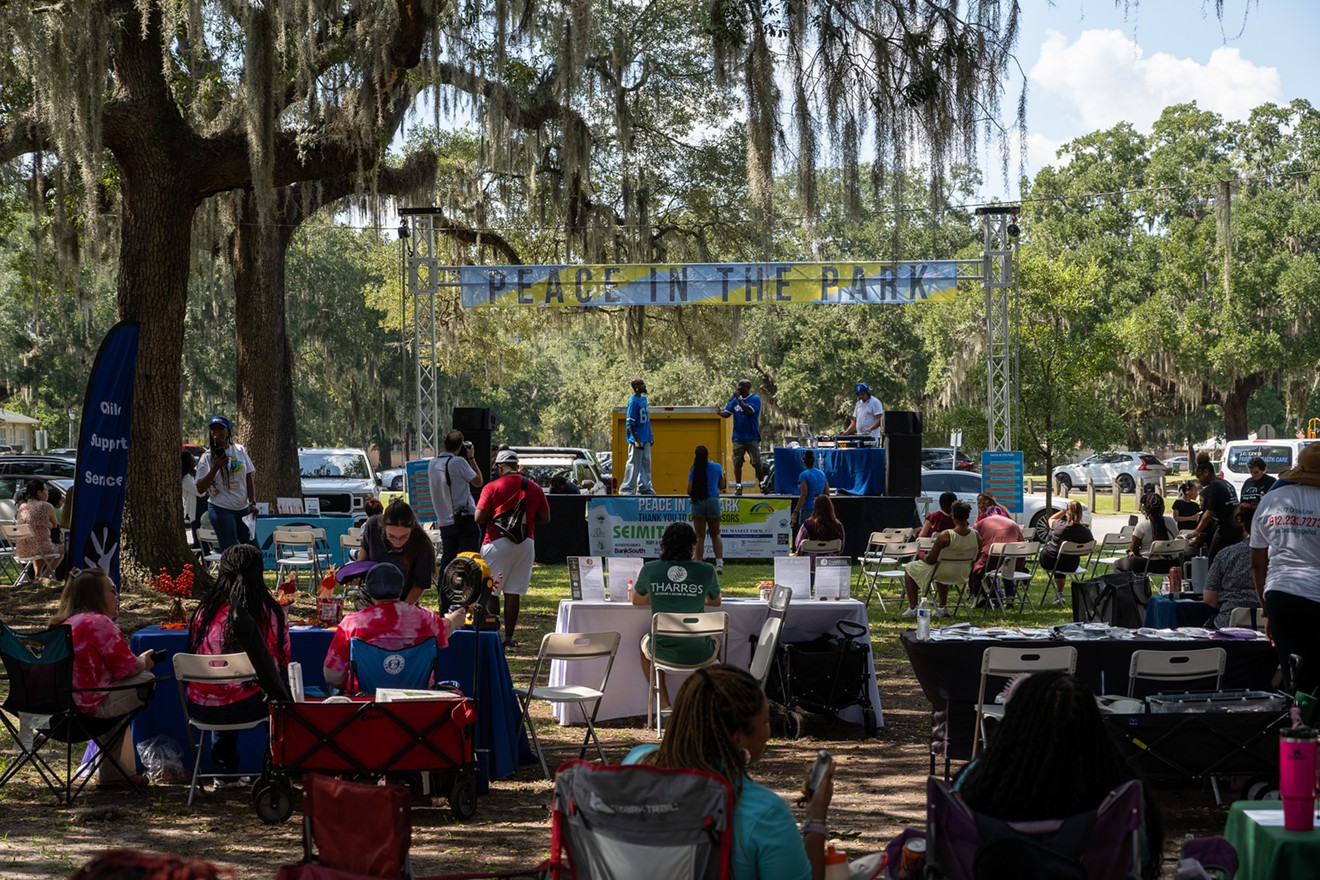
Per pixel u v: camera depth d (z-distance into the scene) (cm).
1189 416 6197
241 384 2206
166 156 1446
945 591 1481
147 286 1446
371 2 1455
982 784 337
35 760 751
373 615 685
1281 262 4462
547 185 2508
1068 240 5031
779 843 330
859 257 3678
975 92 895
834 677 876
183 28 1648
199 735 725
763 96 948
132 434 1447
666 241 2948
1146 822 334
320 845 369
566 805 340
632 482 2200
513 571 1195
